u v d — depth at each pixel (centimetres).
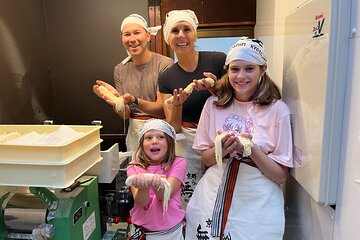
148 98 215
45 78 262
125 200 147
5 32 199
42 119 252
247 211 121
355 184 85
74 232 113
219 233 123
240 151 115
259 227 120
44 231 105
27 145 101
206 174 136
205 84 139
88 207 125
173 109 157
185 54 164
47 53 267
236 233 121
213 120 135
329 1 89
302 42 115
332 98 92
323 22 94
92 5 263
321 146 96
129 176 118
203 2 268
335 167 96
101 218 147
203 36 277
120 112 187
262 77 130
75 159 107
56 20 266
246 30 274
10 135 123
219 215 124
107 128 279
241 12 268
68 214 109
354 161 85
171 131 135
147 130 132
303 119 114
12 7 208
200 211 129
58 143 103
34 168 103
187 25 160
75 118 280
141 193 119
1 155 104
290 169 133
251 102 129
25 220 111
